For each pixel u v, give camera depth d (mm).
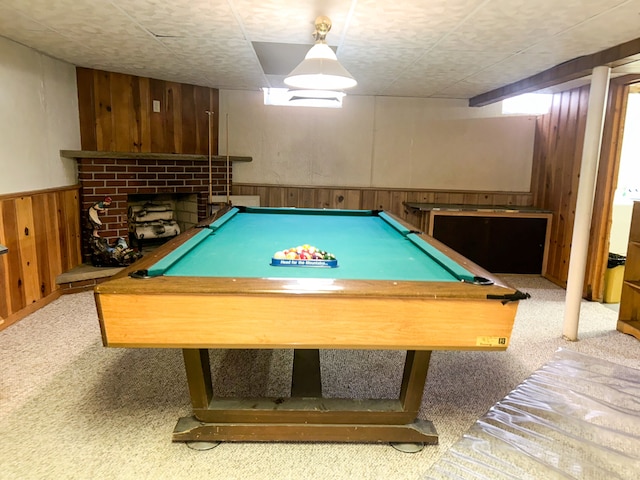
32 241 3512
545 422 2189
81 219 4320
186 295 1564
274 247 2428
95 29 2957
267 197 5516
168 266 1812
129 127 4562
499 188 5555
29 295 3486
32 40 3256
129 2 2443
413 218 5555
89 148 4355
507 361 2875
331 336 1620
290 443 1965
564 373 2711
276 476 1766
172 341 1605
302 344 1623
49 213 3760
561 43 2902
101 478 1729
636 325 3371
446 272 1928
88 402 2264
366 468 1824
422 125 5434
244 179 5512
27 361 2695
